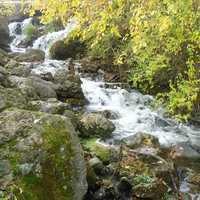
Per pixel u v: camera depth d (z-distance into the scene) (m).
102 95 12.35
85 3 8.27
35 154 4.80
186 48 11.08
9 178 4.57
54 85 10.98
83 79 13.64
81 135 8.96
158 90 12.75
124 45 13.53
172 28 9.87
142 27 9.22
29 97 8.72
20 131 4.98
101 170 6.85
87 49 15.57
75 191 4.95
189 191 7.24
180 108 11.19
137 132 9.43
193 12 9.63
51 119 5.18
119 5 8.13
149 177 6.76
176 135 10.42
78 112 10.64
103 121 9.39
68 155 5.02
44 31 20.19
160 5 9.36
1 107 5.71
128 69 13.50
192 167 8.24
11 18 22.70
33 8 9.17
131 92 13.02
